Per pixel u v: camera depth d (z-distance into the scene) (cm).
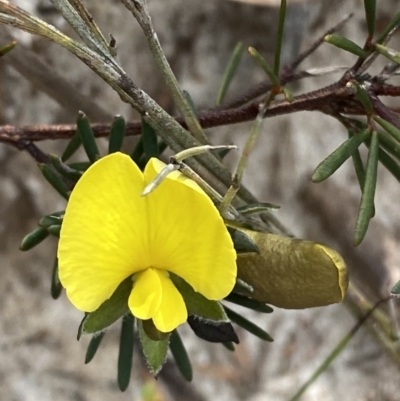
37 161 8
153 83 14
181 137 6
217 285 5
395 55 6
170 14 14
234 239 6
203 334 6
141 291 5
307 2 14
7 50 7
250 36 14
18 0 12
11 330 14
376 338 11
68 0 6
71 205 5
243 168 5
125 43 14
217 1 14
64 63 14
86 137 7
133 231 5
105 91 14
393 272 14
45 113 14
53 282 7
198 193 5
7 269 14
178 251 5
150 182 5
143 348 6
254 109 7
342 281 5
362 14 14
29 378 14
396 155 7
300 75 8
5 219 14
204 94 14
